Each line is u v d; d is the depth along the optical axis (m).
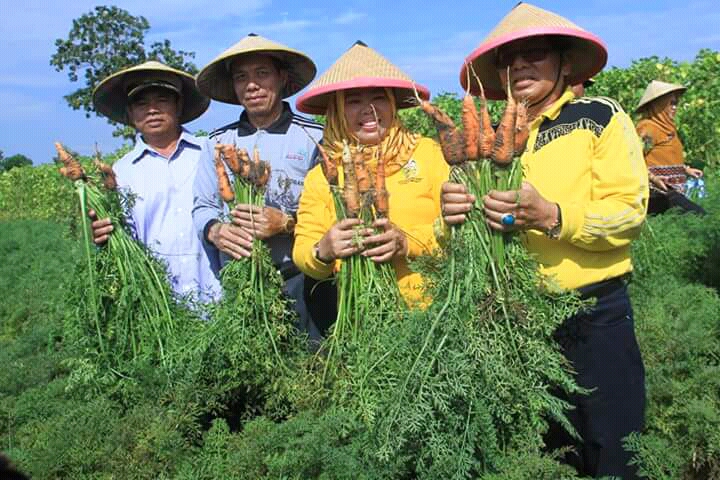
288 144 4.84
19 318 7.92
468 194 3.26
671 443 3.84
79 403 4.35
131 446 3.86
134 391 4.27
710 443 3.69
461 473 3.10
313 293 4.54
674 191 7.53
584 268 3.52
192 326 4.55
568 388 3.36
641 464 3.63
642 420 3.67
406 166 3.98
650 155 8.06
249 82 4.76
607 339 3.56
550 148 3.54
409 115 11.96
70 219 4.59
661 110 8.09
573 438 3.83
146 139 5.53
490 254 3.29
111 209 4.58
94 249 4.58
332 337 3.82
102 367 4.46
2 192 26.59
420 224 3.96
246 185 4.23
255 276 4.17
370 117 3.98
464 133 3.28
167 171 5.44
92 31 43.06
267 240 4.44
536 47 3.55
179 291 5.29
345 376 3.68
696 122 11.20
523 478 3.12
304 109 4.39
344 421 3.41
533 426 3.32
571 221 3.29
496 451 3.27
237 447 3.73
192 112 5.95
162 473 3.70
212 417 4.29
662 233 6.20
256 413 4.26
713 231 6.25
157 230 5.34
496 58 3.75
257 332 4.12
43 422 4.41
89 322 4.54
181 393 4.02
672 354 4.37
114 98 5.70
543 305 3.35
